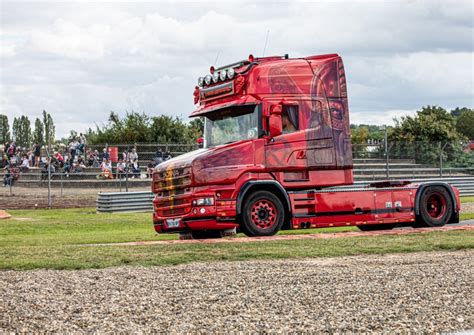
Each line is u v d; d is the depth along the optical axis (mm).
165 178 16062
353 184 16859
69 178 37438
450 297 8125
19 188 37062
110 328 6715
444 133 46406
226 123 15961
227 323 6871
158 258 11656
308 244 13672
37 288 8883
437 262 11305
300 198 16062
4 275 10078
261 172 15562
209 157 15242
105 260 11484
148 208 27047
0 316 7250
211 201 15211
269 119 15375
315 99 16094
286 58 16406
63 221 22141
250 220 15547
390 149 32250
